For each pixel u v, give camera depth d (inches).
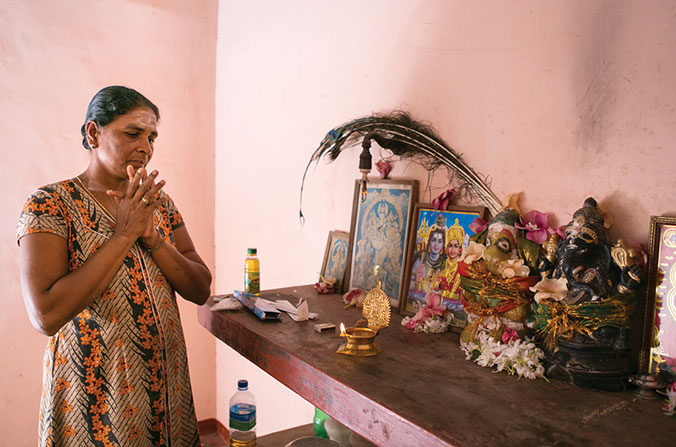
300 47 85.1
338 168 76.0
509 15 50.4
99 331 46.2
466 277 45.3
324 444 59.9
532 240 44.8
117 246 45.0
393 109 65.5
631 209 41.3
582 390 37.2
